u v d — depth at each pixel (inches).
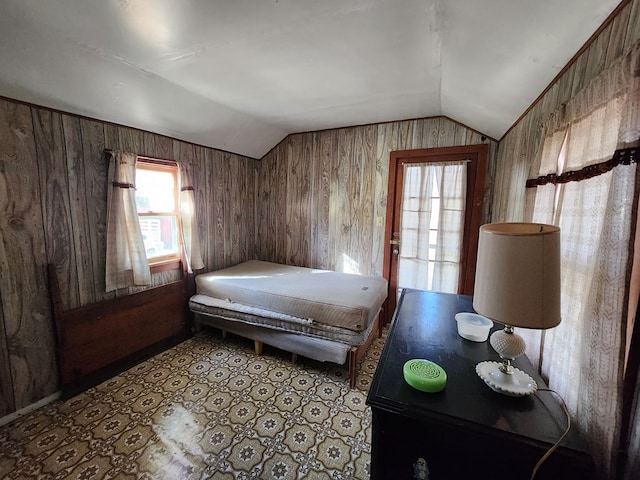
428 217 119.4
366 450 63.3
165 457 60.9
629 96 30.8
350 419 72.6
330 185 137.2
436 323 62.9
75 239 81.4
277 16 52.9
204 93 90.9
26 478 56.1
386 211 126.7
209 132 114.7
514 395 38.6
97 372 86.3
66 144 78.3
